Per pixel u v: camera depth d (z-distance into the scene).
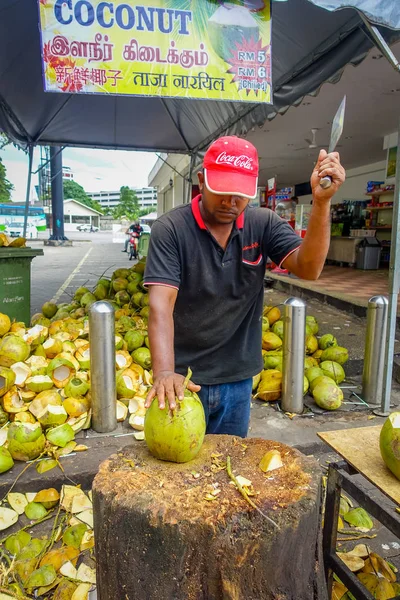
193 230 1.81
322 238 1.70
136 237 18.81
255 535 1.24
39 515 2.47
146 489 1.36
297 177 16.20
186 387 1.47
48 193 34.88
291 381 3.51
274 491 1.36
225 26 3.24
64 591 1.93
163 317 1.70
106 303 3.10
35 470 2.72
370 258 11.07
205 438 1.69
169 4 3.17
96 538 1.40
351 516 2.52
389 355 3.45
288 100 5.00
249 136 9.86
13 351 3.22
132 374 3.58
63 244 29.97
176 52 3.23
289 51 4.60
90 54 3.16
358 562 2.09
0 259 4.76
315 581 1.40
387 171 10.20
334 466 1.77
